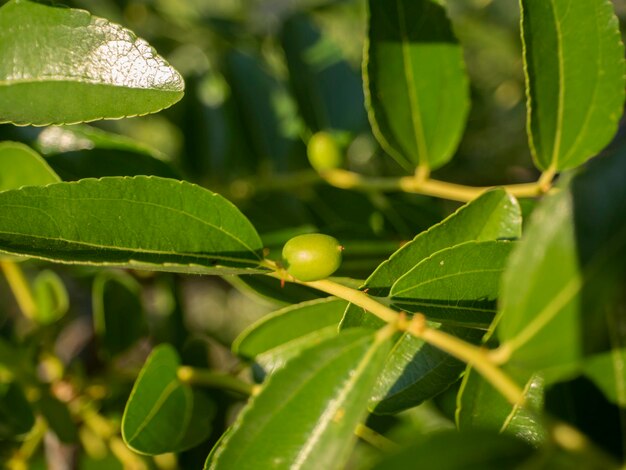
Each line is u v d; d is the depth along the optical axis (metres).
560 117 0.34
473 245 0.30
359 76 0.45
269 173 0.44
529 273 0.27
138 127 0.51
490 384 0.30
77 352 0.42
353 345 0.29
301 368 0.29
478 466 0.27
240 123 0.45
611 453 0.28
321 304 0.34
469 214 0.32
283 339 0.35
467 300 0.31
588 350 0.28
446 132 0.37
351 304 0.31
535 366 0.28
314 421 0.29
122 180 0.31
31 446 0.38
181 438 0.35
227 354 0.55
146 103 0.31
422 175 0.37
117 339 0.41
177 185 0.31
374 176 0.46
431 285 0.31
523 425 0.30
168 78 0.31
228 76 0.45
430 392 0.32
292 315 0.34
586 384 0.29
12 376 0.38
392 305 0.31
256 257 0.31
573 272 0.27
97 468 0.40
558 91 0.33
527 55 0.33
